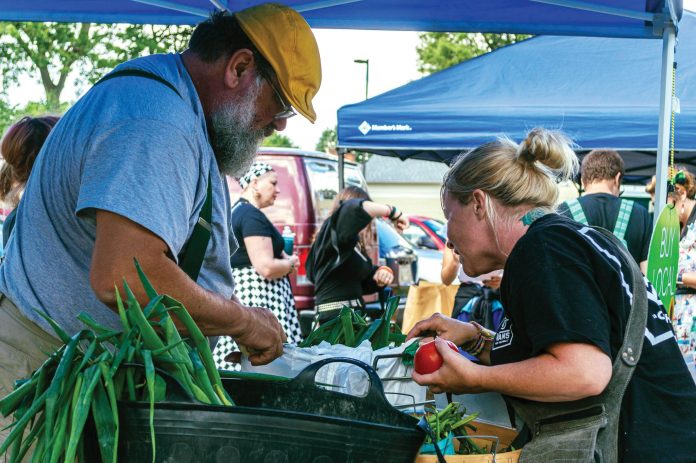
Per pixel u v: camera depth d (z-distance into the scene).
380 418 1.77
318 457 1.45
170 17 4.10
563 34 4.18
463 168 2.03
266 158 8.62
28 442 1.47
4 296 2.14
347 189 5.77
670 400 1.84
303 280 8.46
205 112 2.22
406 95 6.36
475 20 4.16
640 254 4.45
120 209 1.85
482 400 2.26
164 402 1.39
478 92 6.29
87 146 1.98
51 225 2.07
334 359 1.84
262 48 2.20
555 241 1.83
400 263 10.05
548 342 1.72
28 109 21.47
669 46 3.92
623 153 8.59
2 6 4.04
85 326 2.06
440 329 2.40
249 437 1.41
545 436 1.85
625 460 1.81
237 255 4.83
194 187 2.05
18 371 2.08
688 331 4.97
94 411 1.39
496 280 5.00
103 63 21.45
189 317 1.60
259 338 2.15
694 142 5.58
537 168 1.99
